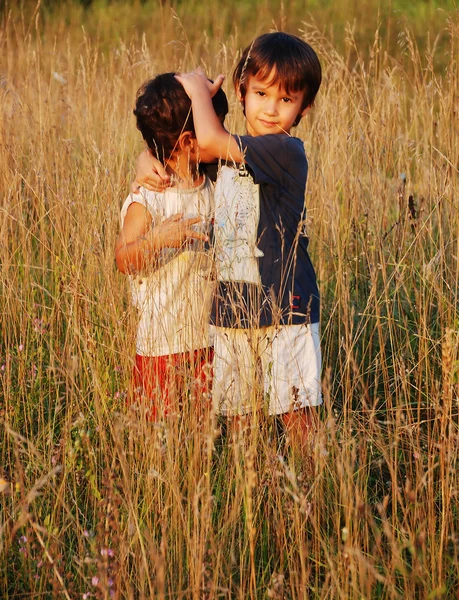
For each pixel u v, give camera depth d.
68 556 2.26
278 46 2.56
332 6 11.23
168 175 2.69
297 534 2.18
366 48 9.30
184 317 2.56
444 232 3.73
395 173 4.38
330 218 3.89
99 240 3.11
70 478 2.50
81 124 4.64
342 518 2.34
